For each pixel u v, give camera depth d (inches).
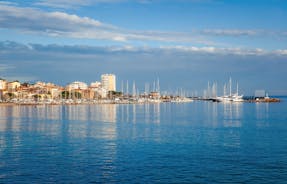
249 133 3302.2
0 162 1985.7
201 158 2079.2
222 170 1796.3
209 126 4050.2
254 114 6294.3
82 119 5275.6
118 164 1926.7
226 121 4768.7
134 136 3110.2
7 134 3297.2
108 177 1670.8
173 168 1834.4
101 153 2249.0
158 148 2433.6
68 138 2982.3
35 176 1694.1
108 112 7303.2
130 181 1608.0
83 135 3198.8
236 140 2822.3
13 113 6909.5
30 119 5270.7
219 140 2824.8
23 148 2454.5
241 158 2081.7
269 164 1923.0
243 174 1722.4
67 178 1657.2
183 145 2564.0
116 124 4379.9
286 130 3543.3
